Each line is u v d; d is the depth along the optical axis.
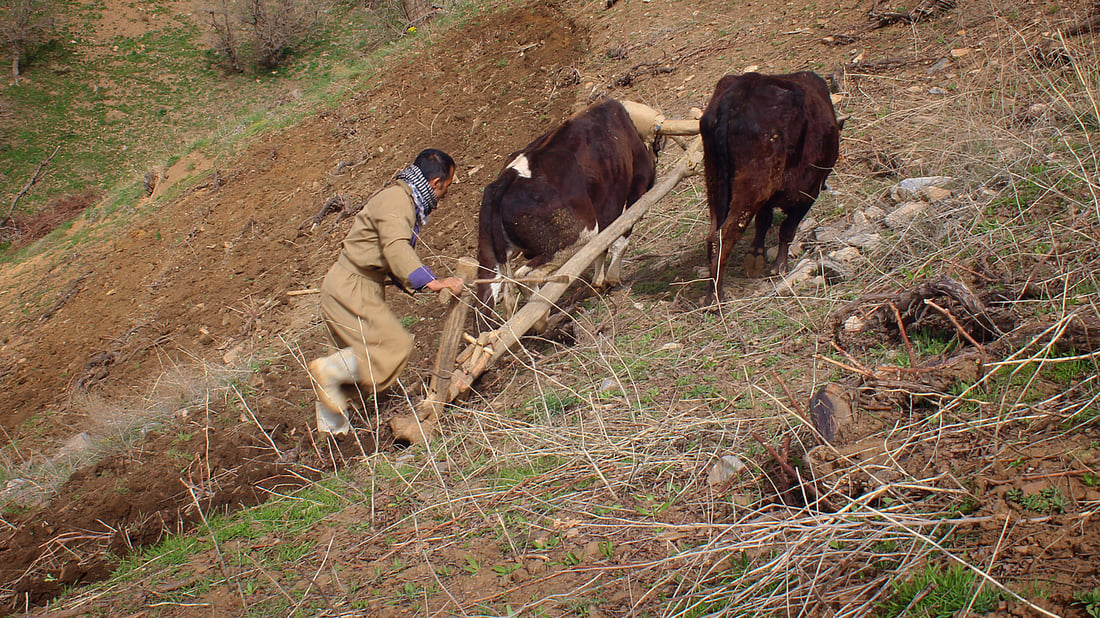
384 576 3.55
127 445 6.26
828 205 6.30
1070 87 6.24
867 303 4.63
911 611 2.65
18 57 23.44
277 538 4.12
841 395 3.72
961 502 3.03
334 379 4.78
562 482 3.97
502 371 5.44
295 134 13.74
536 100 11.16
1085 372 3.48
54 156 20.62
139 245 12.45
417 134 11.80
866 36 9.11
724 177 4.89
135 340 9.63
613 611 3.04
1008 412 3.38
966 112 6.31
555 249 5.35
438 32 15.12
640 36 11.41
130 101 22.48
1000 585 2.51
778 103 4.79
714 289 5.14
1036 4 8.20
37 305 12.02
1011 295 4.15
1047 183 5.03
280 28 23.14
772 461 3.59
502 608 3.17
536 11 13.80
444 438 4.49
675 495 3.65
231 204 12.37
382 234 4.46
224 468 5.41
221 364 8.15
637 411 4.37
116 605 3.80
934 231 5.18
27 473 6.62
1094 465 2.97
